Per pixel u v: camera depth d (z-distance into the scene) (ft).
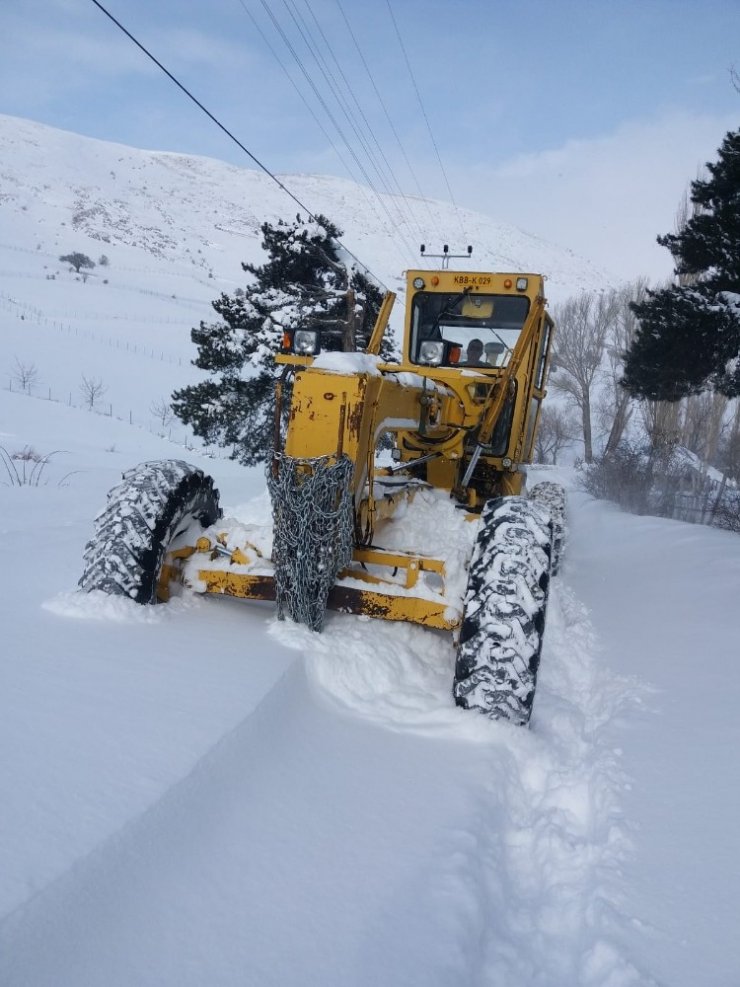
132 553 13.02
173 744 8.62
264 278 63.41
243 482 43.21
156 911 6.44
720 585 21.62
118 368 121.29
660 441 82.17
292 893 7.07
